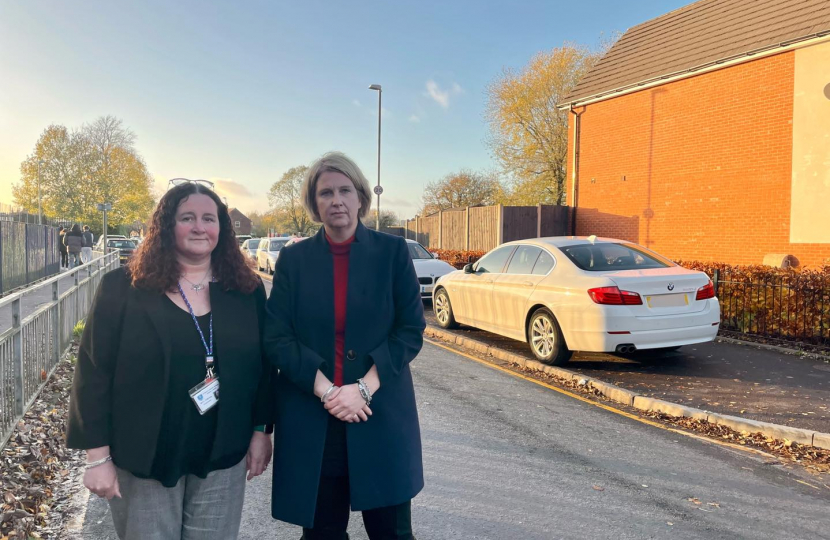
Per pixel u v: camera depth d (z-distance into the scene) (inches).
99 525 132.1
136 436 76.4
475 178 2231.8
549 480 157.2
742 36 516.7
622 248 293.1
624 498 146.8
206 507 82.4
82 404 75.7
